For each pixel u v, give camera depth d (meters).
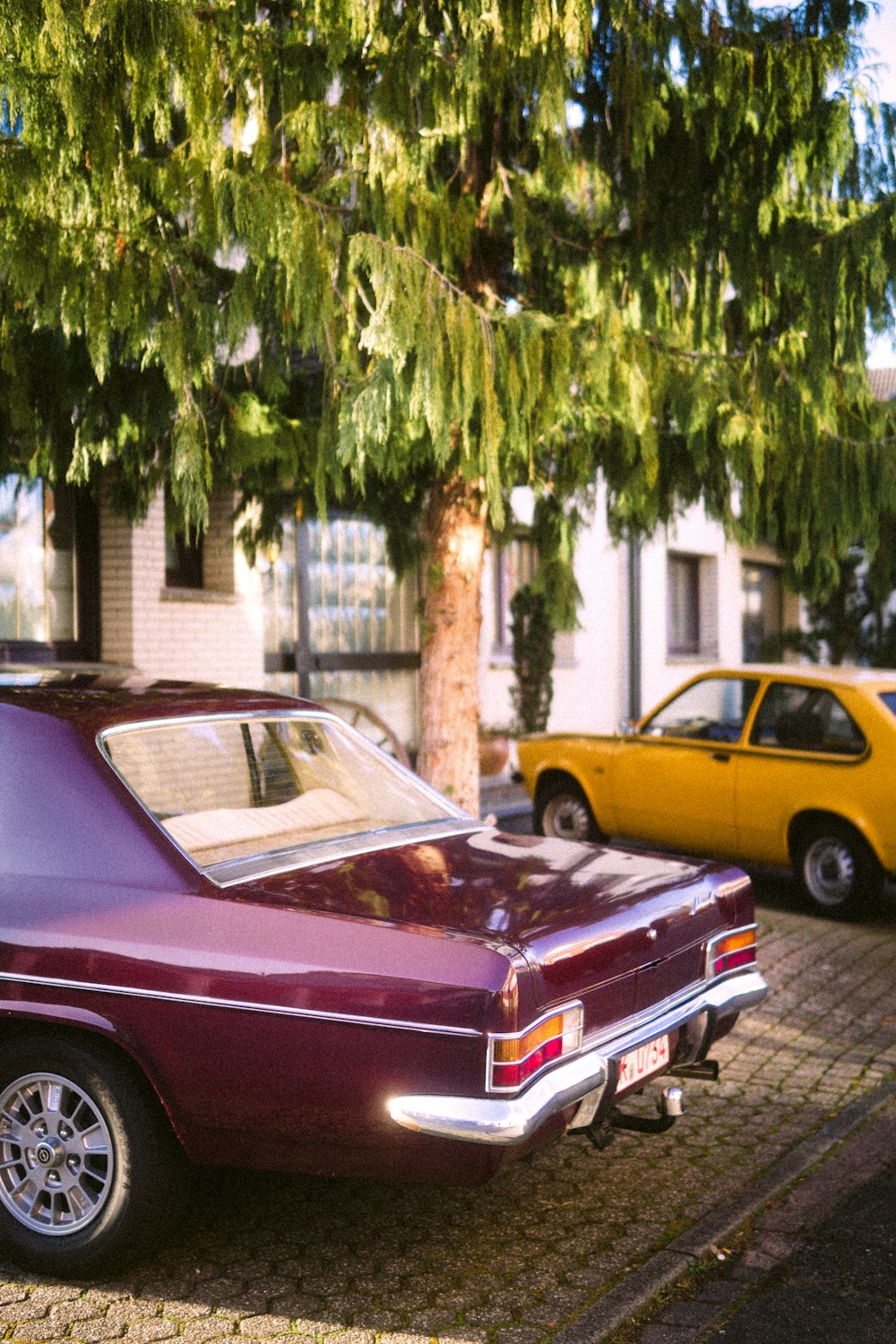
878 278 4.95
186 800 3.39
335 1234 3.41
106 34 3.85
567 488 5.79
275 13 4.90
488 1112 2.67
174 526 5.57
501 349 4.54
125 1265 3.08
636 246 5.54
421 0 4.56
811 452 5.30
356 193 4.91
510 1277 3.15
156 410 5.14
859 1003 5.66
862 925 7.28
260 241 4.21
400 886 3.21
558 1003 2.88
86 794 3.23
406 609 13.16
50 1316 2.93
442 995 2.72
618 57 4.96
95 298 4.19
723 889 3.71
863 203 5.05
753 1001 3.71
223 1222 3.49
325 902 3.04
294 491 6.10
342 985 2.80
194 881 3.09
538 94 4.72
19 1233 3.15
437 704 6.35
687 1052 3.49
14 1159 3.19
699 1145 4.03
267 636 11.34
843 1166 3.85
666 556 17.08
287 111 4.67
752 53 4.91
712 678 8.21
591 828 8.90
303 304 4.34
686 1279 3.15
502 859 3.60
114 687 3.83
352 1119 2.79
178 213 4.39
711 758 7.97
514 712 14.16
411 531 6.90
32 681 3.80
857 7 5.00
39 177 3.99
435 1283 3.12
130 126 4.55
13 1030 3.18
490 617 13.88
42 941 3.04
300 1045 2.82
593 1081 2.92
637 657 15.52
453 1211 3.56
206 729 3.64
